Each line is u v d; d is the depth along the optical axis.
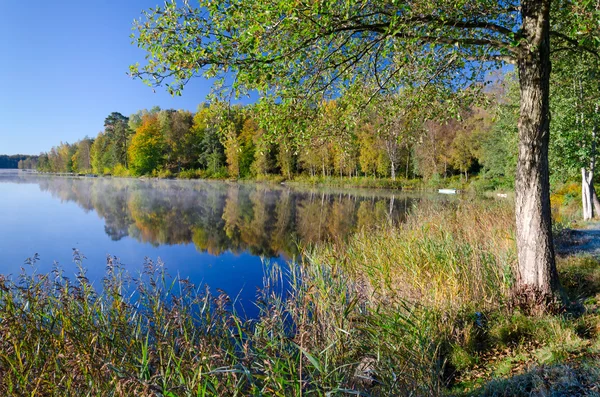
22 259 9.38
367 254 7.94
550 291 4.51
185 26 4.02
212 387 2.36
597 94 10.95
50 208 19.75
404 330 3.87
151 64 4.11
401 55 4.51
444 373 3.82
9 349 2.64
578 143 11.79
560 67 8.36
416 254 6.47
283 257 10.09
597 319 4.15
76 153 86.00
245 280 7.81
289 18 3.42
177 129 58.31
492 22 4.75
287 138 5.23
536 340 3.96
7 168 139.38
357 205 23.16
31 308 3.17
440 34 4.29
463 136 38.22
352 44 4.77
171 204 22.81
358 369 3.21
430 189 37.16
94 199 24.94
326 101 5.35
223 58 3.97
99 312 3.50
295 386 2.39
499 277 5.47
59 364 2.80
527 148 4.50
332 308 3.92
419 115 5.73
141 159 57.09
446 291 5.09
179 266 9.04
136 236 12.98
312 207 22.09
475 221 9.91
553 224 9.88
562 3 5.00
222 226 15.33
